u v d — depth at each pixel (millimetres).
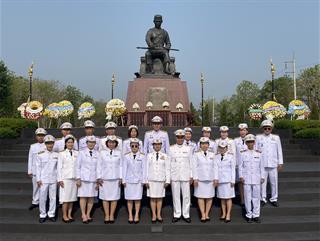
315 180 10828
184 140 9398
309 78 54844
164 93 21156
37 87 57375
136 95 21344
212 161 8656
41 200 8570
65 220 8539
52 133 16781
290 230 8406
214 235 8156
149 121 20609
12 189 10281
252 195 8609
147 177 8539
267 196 10031
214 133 16297
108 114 19078
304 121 17719
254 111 22703
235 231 8320
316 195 9914
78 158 8547
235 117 54625
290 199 9805
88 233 8289
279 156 9633
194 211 9133
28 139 16312
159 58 22406
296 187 10562
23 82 56781
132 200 8516
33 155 9289
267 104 21359
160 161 8539
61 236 8078
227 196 8609
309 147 15852
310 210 9172
